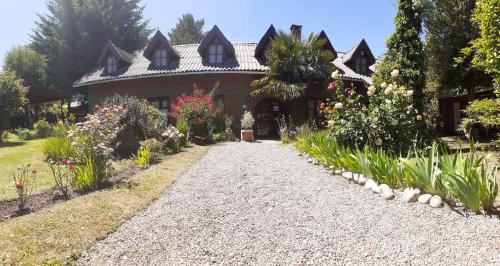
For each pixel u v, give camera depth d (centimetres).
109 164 739
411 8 1258
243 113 2103
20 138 2053
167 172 823
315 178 729
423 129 1116
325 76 2023
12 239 417
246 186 678
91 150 734
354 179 674
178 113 1708
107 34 3175
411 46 1248
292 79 2011
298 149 1148
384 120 855
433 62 1691
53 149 1081
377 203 537
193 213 521
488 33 602
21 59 3609
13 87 1839
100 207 540
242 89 2112
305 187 659
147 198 598
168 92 2169
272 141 1764
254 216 504
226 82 2119
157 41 2233
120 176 793
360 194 593
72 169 691
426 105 1822
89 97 2419
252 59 2205
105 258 380
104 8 3222
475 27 1534
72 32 3175
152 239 428
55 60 3159
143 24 3494
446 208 475
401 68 1246
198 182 721
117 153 1126
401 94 874
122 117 1119
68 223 470
